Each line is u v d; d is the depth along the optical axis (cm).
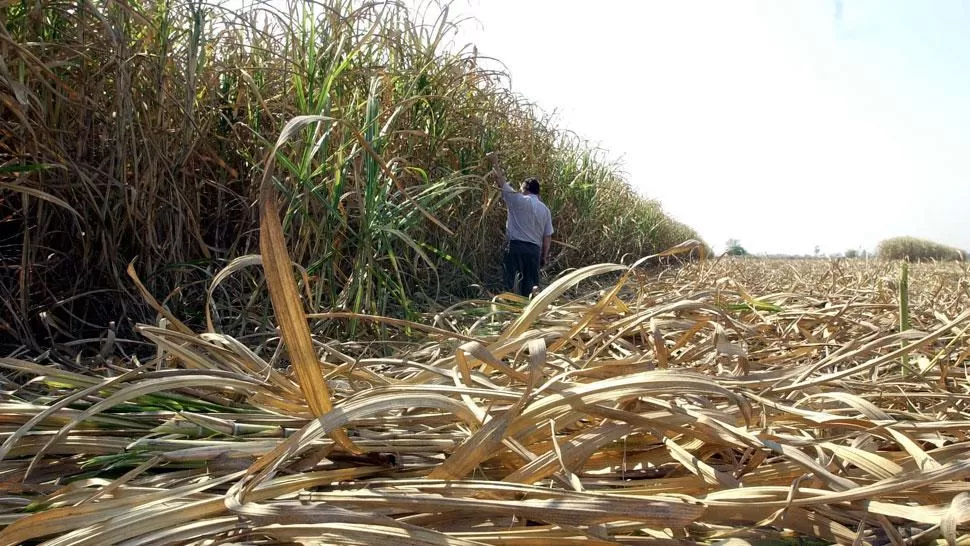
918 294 521
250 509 109
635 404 147
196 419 152
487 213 670
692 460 131
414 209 383
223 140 398
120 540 105
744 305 349
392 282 361
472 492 118
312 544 102
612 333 283
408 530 102
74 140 323
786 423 165
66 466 149
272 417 167
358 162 342
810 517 116
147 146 331
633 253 1241
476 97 602
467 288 602
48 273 322
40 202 304
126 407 169
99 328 307
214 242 402
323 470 138
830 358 197
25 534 109
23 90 256
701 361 232
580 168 979
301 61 378
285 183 367
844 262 932
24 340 282
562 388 144
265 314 326
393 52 475
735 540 105
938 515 106
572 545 106
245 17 420
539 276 734
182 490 125
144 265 338
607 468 144
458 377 165
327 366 218
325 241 351
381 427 158
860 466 126
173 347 185
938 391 214
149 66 339
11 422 158
